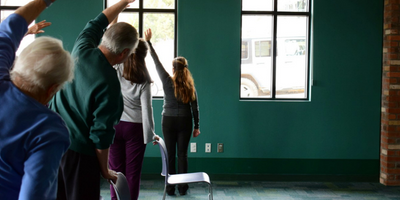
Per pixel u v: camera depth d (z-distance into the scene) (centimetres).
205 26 452
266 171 465
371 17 460
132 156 273
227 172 463
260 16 466
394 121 448
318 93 463
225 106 459
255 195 404
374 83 464
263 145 464
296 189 430
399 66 446
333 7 458
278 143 464
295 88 472
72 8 442
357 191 427
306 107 463
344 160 468
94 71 162
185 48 452
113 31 167
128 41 169
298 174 466
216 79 457
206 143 460
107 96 161
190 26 452
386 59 454
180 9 450
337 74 462
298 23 468
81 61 164
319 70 461
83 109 162
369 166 469
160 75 371
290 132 464
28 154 104
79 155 165
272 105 462
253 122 462
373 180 469
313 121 464
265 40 467
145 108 266
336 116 465
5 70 117
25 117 105
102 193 394
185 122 371
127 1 202
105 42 169
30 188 100
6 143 103
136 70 258
